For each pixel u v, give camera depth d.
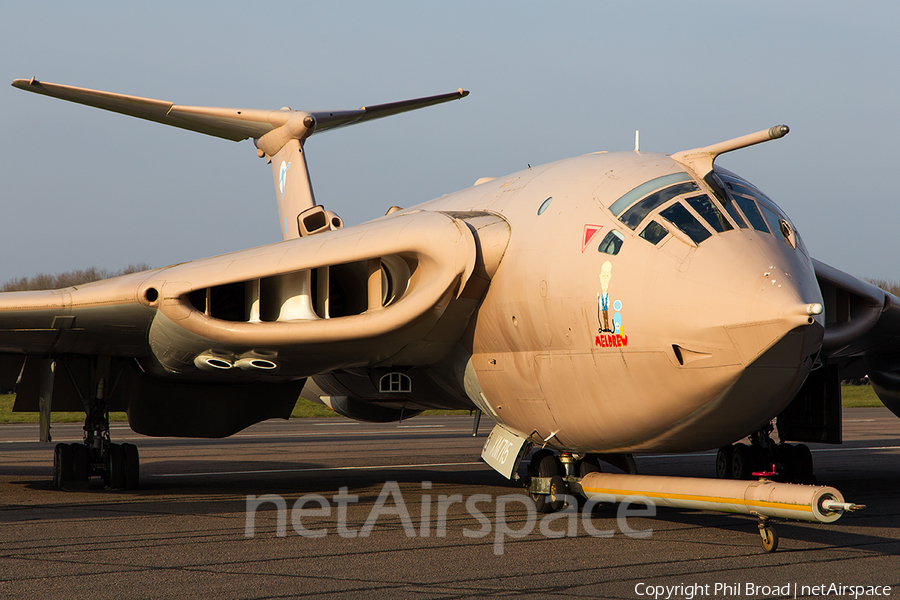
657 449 32.78
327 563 26.25
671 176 32.91
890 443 88.75
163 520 35.03
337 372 47.94
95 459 46.47
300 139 59.69
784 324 26.47
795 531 32.75
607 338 30.95
